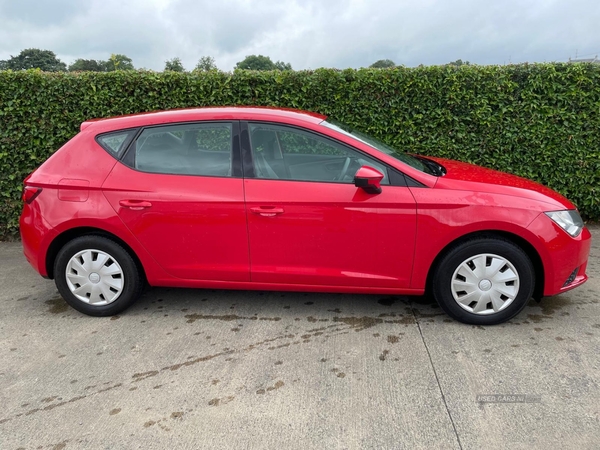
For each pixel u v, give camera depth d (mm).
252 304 3838
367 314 3588
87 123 3662
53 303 4000
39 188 3508
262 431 2338
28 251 3600
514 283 3201
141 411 2525
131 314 3711
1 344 3301
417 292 3318
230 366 2928
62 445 2295
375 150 3266
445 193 3135
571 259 3184
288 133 3330
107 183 3395
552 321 3371
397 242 3188
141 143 3455
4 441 2336
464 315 3299
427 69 5363
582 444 2180
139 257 3457
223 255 3369
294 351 3082
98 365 2988
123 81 5449
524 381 2668
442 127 5535
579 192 5645
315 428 2346
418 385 2666
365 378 2750
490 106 5445
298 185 3234
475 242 3176
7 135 5473
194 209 3295
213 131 3395
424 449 2184
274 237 3273
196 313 3697
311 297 3941
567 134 5449
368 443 2232
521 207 3105
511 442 2207
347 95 5500
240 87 5520
